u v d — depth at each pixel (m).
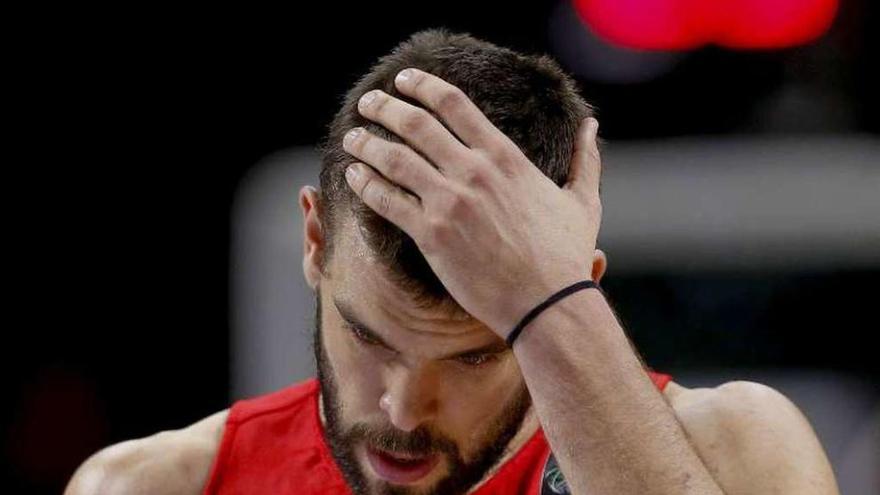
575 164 6.27
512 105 6.16
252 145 19.72
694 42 18.11
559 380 5.83
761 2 17.80
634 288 14.65
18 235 19.45
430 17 19.53
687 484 5.82
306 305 16.23
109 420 19.17
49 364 19.20
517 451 7.33
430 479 6.18
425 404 5.98
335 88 19.80
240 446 7.76
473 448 6.16
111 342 19.48
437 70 6.26
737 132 18.62
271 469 7.66
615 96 18.80
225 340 19.45
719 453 7.21
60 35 19.39
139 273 19.62
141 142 19.70
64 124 19.55
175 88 19.77
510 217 5.81
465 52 6.34
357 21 19.69
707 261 14.66
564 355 5.82
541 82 6.34
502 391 6.12
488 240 5.73
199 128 19.83
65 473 18.72
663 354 14.52
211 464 7.73
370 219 5.84
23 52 19.36
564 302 5.84
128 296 19.59
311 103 19.86
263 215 17.41
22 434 18.75
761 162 16.30
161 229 19.72
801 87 18.55
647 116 18.80
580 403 5.83
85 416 19.03
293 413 7.84
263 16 19.69
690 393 7.66
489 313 5.79
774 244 14.59
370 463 6.19
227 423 7.89
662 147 18.05
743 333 14.45
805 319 14.40
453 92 5.95
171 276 19.59
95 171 19.59
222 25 19.66
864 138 18.02
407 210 5.70
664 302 14.59
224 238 19.55
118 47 19.53
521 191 5.86
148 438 7.90
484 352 5.94
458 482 6.22
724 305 14.55
